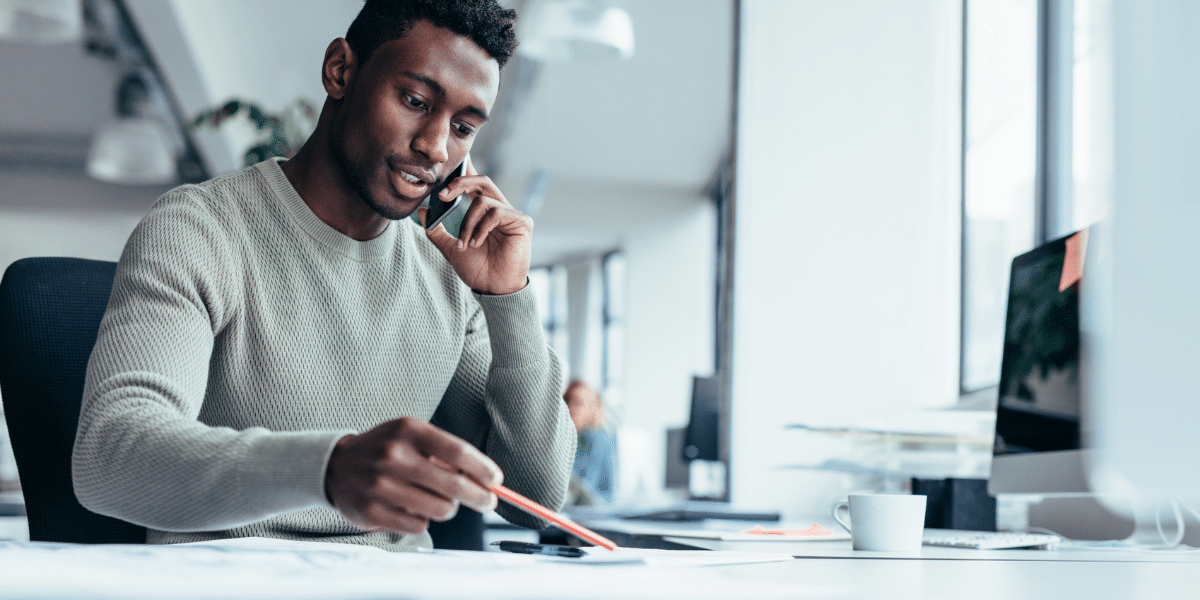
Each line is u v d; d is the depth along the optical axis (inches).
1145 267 15.8
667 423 359.6
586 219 370.3
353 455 23.9
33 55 277.9
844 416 104.8
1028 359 54.9
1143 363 16.2
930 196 106.7
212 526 26.6
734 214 109.0
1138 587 24.0
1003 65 108.5
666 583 21.7
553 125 310.3
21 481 42.9
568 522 27.7
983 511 61.0
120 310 34.7
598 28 157.5
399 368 45.1
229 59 258.8
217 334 40.8
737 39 111.5
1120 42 16.1
